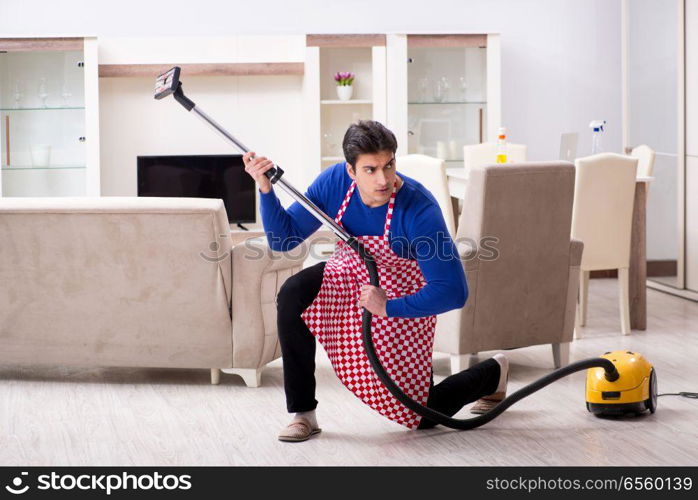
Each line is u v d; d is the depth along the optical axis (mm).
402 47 6695
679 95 6359
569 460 3223
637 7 6777
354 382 3297
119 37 6641
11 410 3857
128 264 4047
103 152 6820
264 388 4148
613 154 5160
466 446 3359
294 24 6914
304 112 6754
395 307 3035
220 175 6820
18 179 6488
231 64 6707
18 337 4188
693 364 4578
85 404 3934
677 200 6453
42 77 6434
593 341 5125
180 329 4102
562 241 4379
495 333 4277
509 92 7105
